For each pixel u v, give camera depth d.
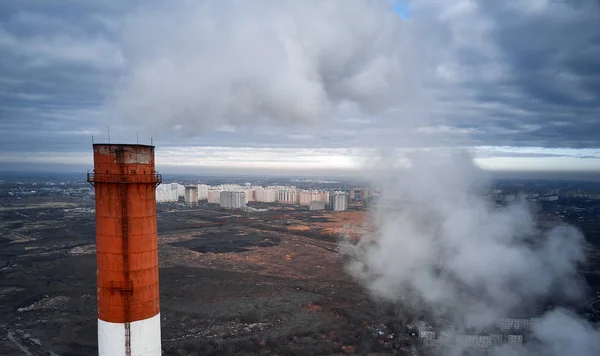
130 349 22.31
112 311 22.17
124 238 22.02
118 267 22.08
